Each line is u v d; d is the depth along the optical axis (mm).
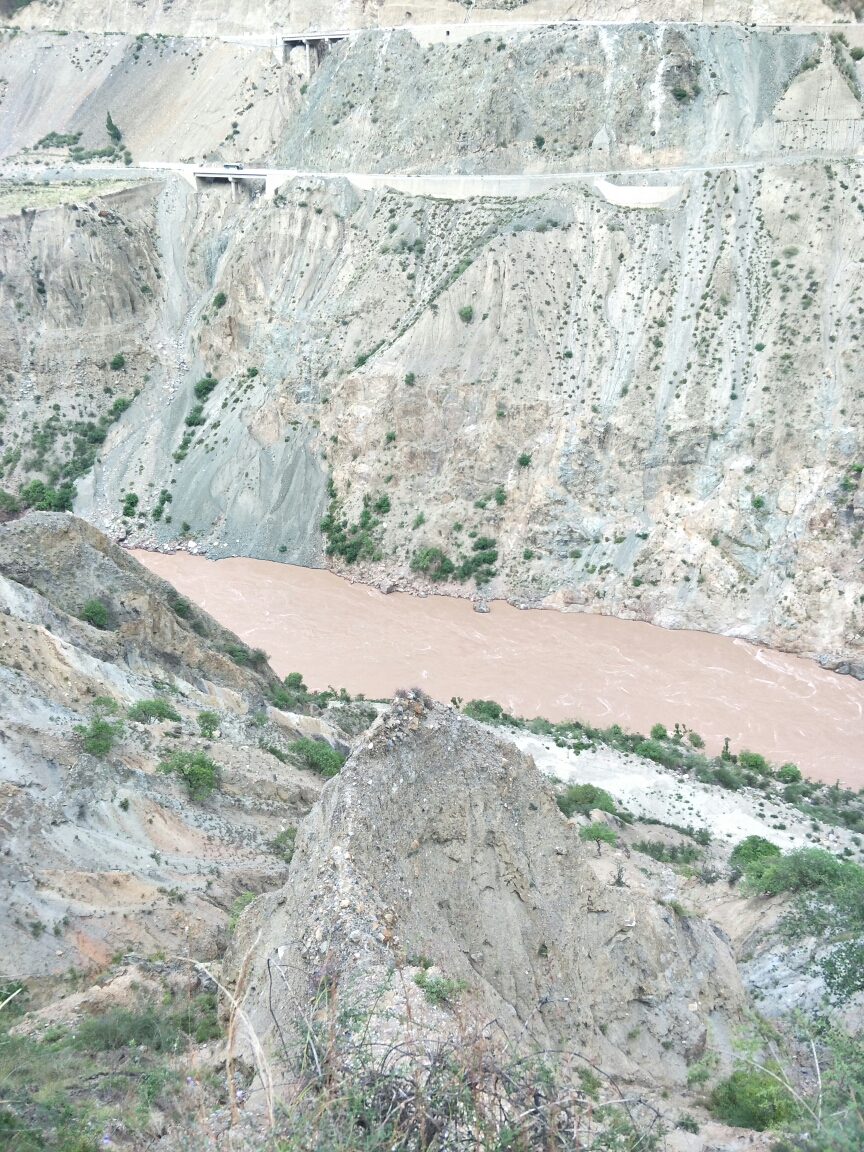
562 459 84312
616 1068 23031
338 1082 12516
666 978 25688
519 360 87562
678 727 68250
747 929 35531
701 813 55969
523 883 24875
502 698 72375
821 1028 23781
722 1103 21656
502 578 84688
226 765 41906
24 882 29047
